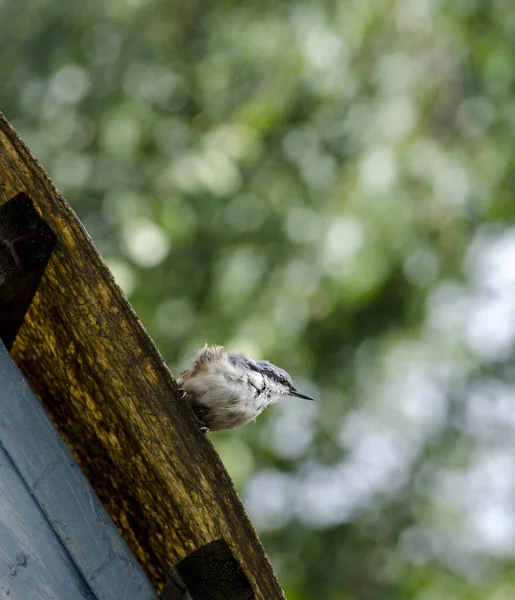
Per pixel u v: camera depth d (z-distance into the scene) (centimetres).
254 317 1306
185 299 1352
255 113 1309
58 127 1358
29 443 524
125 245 1285
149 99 1373
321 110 1370
